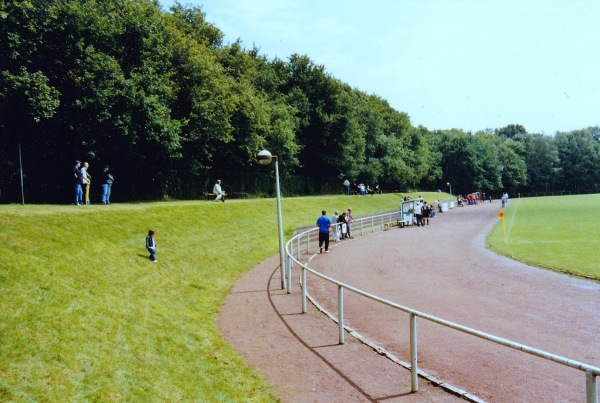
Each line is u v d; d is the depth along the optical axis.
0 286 8.68
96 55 24.27
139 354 7.74
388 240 29.00
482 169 104.94
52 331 7.54
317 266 19.16
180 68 33.19
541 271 16.58
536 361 7.95
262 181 47.25
